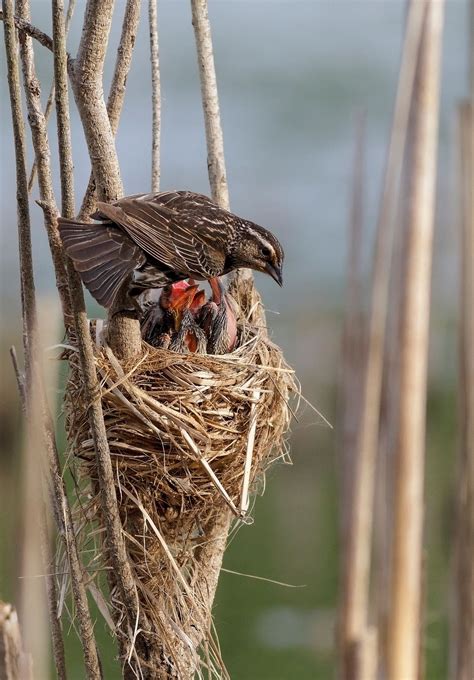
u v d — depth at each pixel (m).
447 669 7.12
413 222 5.91
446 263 7.24
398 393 5.96
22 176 8.53
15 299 23.28
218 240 11.27
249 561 20.38
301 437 22.20
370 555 6.34
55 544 9.95
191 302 12.49
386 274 5.94
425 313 5.96
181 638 9.77
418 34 5.91
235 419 10.64
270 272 12.19
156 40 10.91
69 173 8.81
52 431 8.77
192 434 10.19
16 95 8.43
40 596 7.38
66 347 9.65
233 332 12.00
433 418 8.20
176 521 10.28
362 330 6.06
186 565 10.44
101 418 8.64
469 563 7.01
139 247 9.55
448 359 7.84
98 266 8.80
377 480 6.06
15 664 6.88
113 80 9.60
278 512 21.33
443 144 7.29
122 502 10.06
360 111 6.51
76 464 10.16
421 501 6.03
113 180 9.55
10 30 8.33
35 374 8.55
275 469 12.82
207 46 11.24
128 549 10.02
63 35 8.16
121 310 10.04
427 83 5.90
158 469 10.05
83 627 8.83
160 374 10.40
